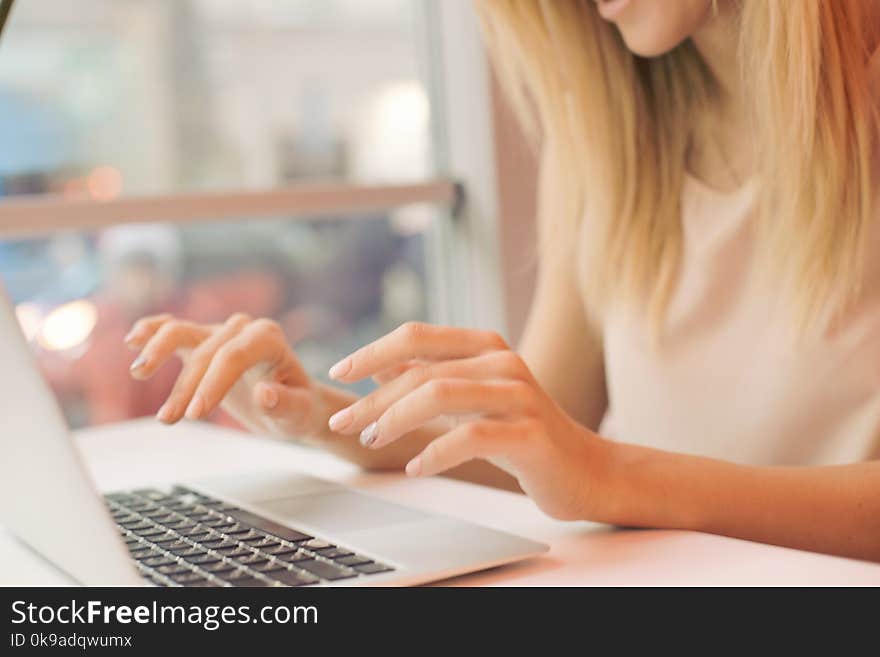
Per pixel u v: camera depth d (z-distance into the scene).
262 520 0.68
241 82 1.91
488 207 1.81
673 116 1.15
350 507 0.71
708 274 1.08
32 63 1.72
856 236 0.97
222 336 0.86
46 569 0.59
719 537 0.64
